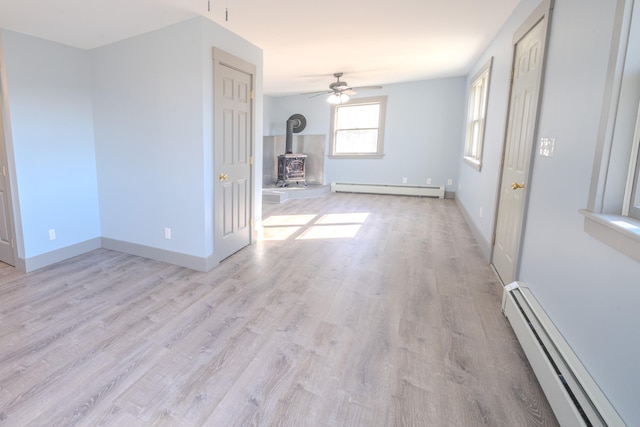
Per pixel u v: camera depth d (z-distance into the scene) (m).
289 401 1.55
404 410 1.50
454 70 5.75
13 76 2.75
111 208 3.49
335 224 4.92
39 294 2.57
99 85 3.28
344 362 1.83
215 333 2.08
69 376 1.69
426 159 7.17
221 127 3.10
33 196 2.97
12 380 1.65
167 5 2.48
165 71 2.91
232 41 3.23
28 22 2.62
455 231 4.54
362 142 7.71
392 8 2.91
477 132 4.89
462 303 2.50
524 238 2.38
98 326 2.14
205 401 1.54
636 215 1.33
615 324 1.24
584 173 1.58
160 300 2.50
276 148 8.20
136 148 3.20
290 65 4.95
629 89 1.34
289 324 2.20
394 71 5.62
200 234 3.03
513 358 1.87
